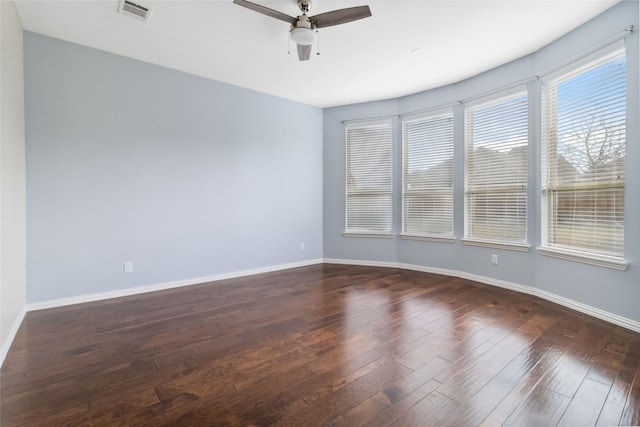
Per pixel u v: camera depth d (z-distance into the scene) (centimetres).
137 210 358
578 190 297
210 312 301
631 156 249
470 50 333
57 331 255
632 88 247
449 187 441
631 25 245
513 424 147
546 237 334
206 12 266
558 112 317
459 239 429
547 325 263
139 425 147
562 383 180
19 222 270
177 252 388
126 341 238
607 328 255
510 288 371
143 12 267
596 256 275
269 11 236
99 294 336
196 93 398
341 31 294
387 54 341
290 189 499
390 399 166
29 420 150
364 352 219
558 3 254
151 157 366
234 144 435
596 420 150
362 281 415
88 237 328
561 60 305
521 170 358
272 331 256
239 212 442
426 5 256
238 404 163
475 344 230
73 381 184
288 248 498
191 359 210
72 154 318
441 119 448
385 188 502
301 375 190
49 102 306
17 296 262
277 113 480
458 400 165
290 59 355
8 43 237
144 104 360
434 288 379
